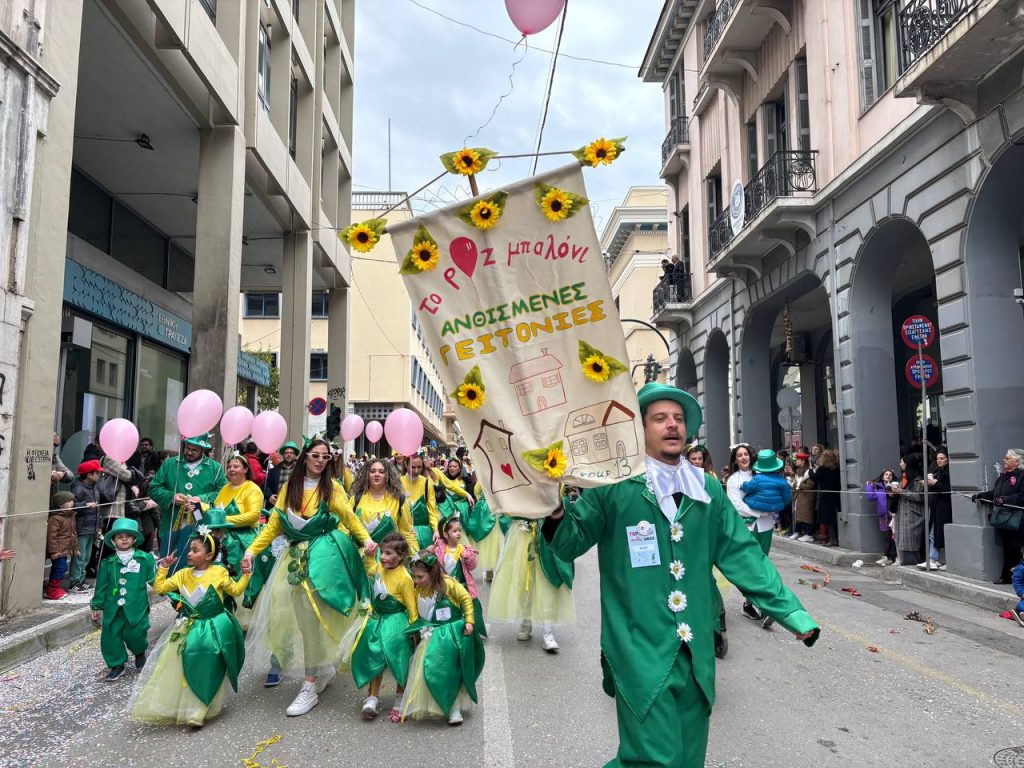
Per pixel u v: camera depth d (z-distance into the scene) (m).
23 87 7.36
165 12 10.12
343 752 4.23
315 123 19.28
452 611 4.81
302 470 5.20
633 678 2.63
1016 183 9.42
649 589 2.72
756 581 2.78
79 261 13.44
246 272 22.06
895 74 12.03
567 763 4.07
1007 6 8.02
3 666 5.92
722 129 19.44
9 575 7.10
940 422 15.80
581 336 2.79
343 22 25.28
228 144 12.93
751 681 5.64
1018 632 7.33
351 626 5.11
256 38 14.19
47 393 7.76
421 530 7.72
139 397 16.31
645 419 2.91
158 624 7.39
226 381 12.40
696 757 2.65
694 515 2.81
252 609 6.27
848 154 13.07
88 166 14.55
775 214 14.27
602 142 2.75
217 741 4.41
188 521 6.96
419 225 2.89
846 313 13.15
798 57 15.05
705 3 20.86
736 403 18.97
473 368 2.84
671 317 23.34
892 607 8.53
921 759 4.16
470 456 2.82
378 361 37.25
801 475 14.99
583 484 2.69
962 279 9.88
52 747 4.33
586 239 2.79
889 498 11.40
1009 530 8.76
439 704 4.60
